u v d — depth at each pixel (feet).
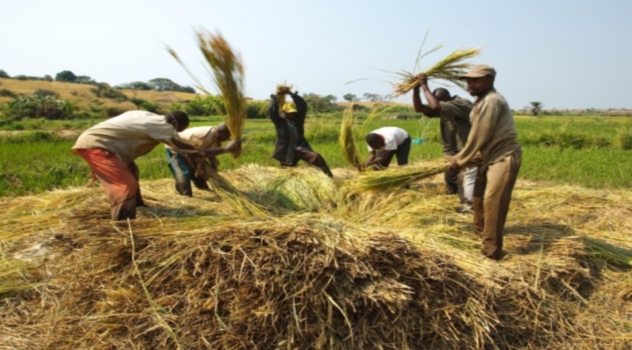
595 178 30.53
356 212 17.57
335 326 10.06
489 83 13.42
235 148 16.99
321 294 9.87
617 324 11.99
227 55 16.20
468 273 11.41
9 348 10.37
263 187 19.45
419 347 10.48
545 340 11.41
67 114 145.79
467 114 17.07
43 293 12.09
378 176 16.08
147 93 259.80
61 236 12.89
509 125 13.24
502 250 13.92
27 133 70.54
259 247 10.46
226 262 10.26
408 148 23.73
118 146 14.85
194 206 17.34
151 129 15.08
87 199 18.88
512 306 11.60
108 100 213.05
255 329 9.86
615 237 16.21
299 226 11.12
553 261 13.12
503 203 13.00
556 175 31.60
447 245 13.58
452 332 10.49
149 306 10.58
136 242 11.55
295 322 9.82
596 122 134.41
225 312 10.10
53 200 19.16
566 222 17.75
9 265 12.95
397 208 17.66
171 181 24.23
